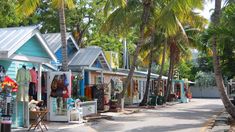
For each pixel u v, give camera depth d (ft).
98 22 122.93
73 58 81.56
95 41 136.05
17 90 49.16
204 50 66.28
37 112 49.08
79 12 120.88
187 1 58.90
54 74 58.65
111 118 66.85
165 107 103.50
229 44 58.13
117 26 85.40
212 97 205.77
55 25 119.34
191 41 119.96
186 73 205.46
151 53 109.19
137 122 61.26
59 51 78.33
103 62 87.15
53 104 58.59
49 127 52.08
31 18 113.70
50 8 118.42
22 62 53.67
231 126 55.06
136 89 119.65
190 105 115.34
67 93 58.08
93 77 91.09
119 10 84.94
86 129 51.49
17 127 49.83
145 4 84.02
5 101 46.21
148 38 112.27
